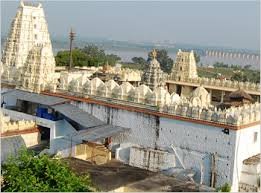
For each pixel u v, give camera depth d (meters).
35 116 45.16
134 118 42.41
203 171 38.38
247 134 38.47
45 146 43.72
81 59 95.75
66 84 47.06
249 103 52.88
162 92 41.78
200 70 152.50
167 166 39.72
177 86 70.44
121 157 41.78
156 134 41.06
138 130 42.19
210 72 145.25
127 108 42.66
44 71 48.88
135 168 37.38
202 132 38.41
